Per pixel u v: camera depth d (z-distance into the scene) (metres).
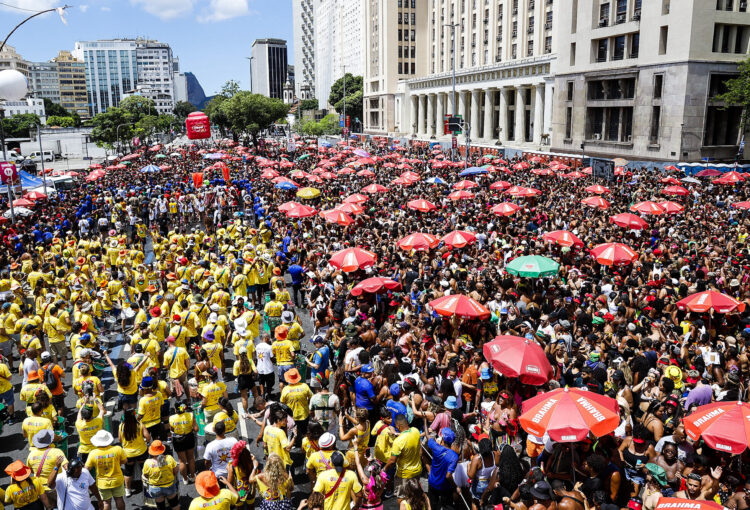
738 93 41.50
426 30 114.56
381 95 118.25
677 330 13.41
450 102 92.31
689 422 7.80
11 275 17.09
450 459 7.94
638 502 7.42
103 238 28.44
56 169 79.31
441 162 44.28
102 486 7.86
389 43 112.69
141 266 17.45
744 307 13.11
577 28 57.53
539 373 9.16
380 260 18.48
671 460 7.62
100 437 7.88
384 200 31.55
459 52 92.50
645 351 11.03
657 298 14.68
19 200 29.17
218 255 20.97
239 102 93.69
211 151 69.94
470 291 15.48
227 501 7.06
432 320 13.62
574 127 59.19
